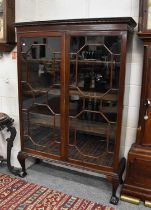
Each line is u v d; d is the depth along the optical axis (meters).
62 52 1.93
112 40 1.76
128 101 2.15
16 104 2.59
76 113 2.01
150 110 1.91
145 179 1.98
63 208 1.97
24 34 2.06
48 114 2.15
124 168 2.13
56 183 2.35
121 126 1.89
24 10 2.37
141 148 1.98
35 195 2.14
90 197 2.13
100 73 1.86
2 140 2.76
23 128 2.31
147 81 1.87
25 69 2.15
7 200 2.06
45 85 2.09
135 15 2.00
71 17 2.21
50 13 2.29
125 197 2.07
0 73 2.59
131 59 2.08
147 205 2.00
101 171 2.02
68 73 1.95
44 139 2.23
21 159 2.38
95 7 2.12
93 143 2.03
